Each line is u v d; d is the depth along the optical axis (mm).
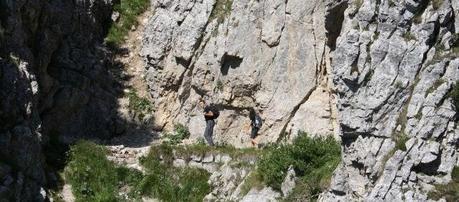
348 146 20938
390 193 19562
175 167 25188
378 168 20125
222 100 27359
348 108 20875
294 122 25922
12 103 23297
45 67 26094
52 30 27016
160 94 28938
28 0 25203
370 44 20922
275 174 22562
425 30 20422
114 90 29125
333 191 20953
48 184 23781
